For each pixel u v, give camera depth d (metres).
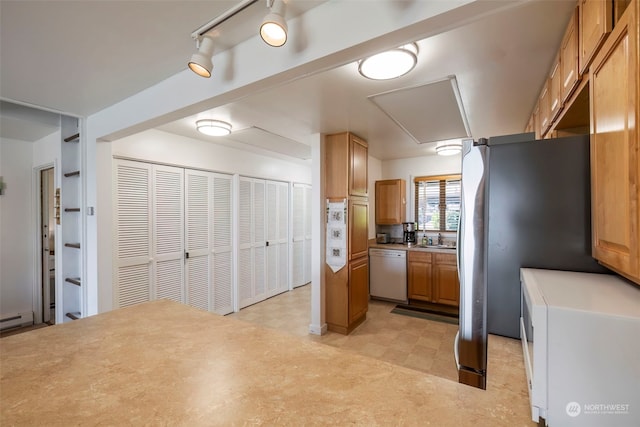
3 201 3.41
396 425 0.71
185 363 1.03
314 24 1.29
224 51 1.64
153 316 1.54
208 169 3.71
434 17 1.01
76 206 3.06
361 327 3.54
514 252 1.36
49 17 1.35
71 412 0.77
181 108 1.89
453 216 4.69
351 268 3.36
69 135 3.01
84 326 1.39
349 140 3.31
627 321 0.69
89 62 1.77
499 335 1.38
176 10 1.32
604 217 1.02
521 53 1.62
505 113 2.62
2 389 0.87
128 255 2.94
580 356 0.72
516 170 1.36
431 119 2.79
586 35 1.12
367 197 3.76
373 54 1.25
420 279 4.28
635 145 0.78
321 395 0.84
